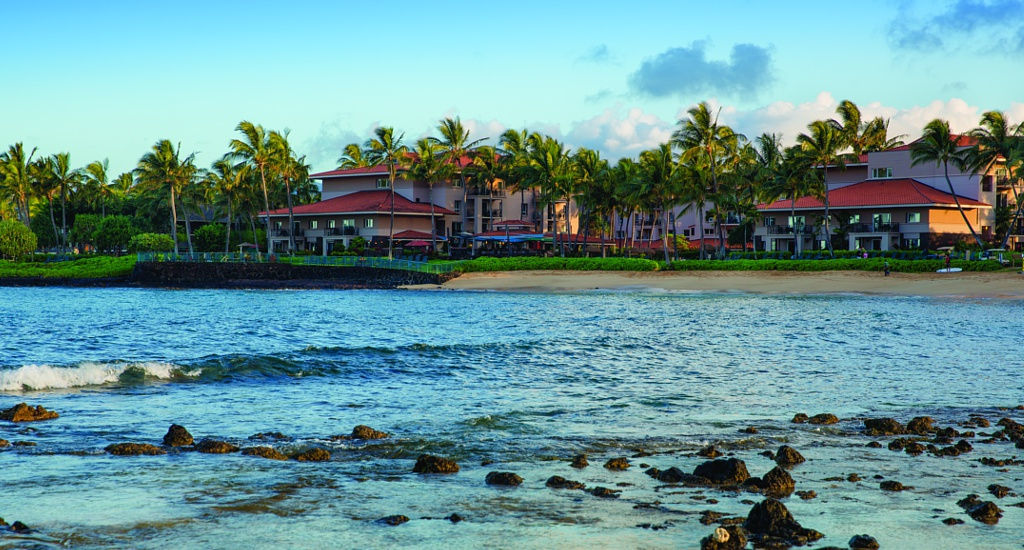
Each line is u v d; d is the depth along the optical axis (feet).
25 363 86.28
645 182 276.82
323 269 287.69
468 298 216.33
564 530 28.84
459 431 48.44
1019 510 31.40
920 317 146.20
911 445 42.80
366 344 105.70
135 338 114.73
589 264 269.85
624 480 36.17
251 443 44.29
